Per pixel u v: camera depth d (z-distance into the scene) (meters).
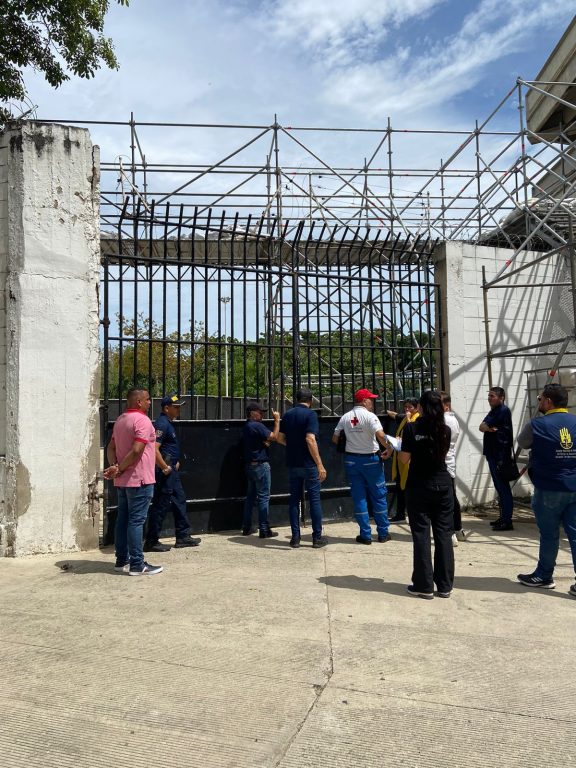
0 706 2.95
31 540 5.98
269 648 3.68
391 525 7.71
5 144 6.17
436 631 3.99
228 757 2.52
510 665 3.46
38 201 6.17
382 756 2.53
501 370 8.90
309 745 2.61
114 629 3.99
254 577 5.26
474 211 12.07
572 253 7.01
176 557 5.99
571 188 9.62
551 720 2.84
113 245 9.26
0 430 6.04
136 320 6.60
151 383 6.73
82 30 8.77
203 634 3.90
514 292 9.06
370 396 6.83
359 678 3.27
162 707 2.94
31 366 6.05
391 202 12.56
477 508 8.60
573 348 9.40
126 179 10.85
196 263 7.00
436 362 8.83
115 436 5.43
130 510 5.28
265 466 6.93
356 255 9.15
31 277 6.10
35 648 3.67
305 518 7.58
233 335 7.50
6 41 8.66
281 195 11.26
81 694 3.07
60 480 6.11
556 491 4.82
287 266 8.63
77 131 6.38
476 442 8.62
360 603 4.55
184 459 6.91
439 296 8.69
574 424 4.86
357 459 6.69
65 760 2.51
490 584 5.13
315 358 11.91
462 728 2.76
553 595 4.83
